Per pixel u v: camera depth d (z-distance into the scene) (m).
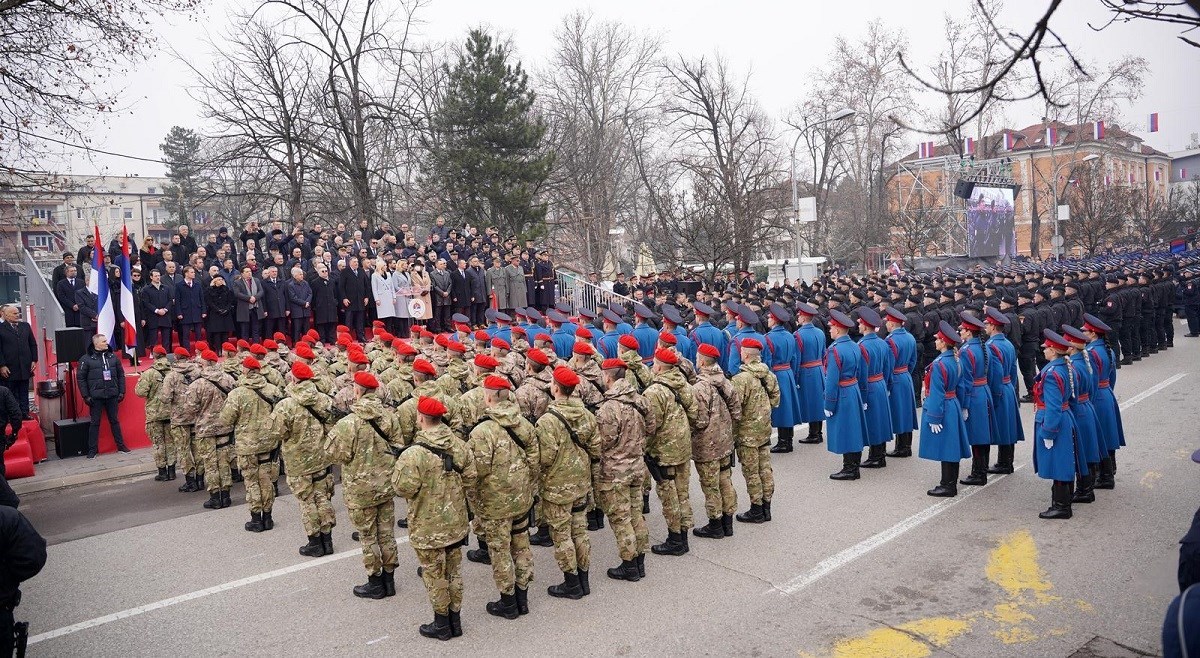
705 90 38.91
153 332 15.85
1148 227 48.12
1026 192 56.22
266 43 29.62
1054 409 8.16
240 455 9.08
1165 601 6.23
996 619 6.11
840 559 7.47
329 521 8.30
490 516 6.45
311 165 30.25
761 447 8.55
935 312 15.22
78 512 10.38
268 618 6.77
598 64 46.34
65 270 15.65
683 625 6.27
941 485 9.32
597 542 8.43
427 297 18.36
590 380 8.82
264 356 11.84
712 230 22.03
